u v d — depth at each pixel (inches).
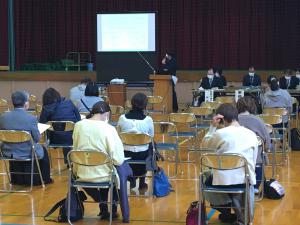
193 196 262.5
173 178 301.4
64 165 340.5
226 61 719.1
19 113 269.7
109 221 222.2
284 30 700.0
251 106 244.4
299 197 258.7
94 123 217.0
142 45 620.1
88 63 717.9
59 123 300.0
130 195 265.0
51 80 701.3
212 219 223.8
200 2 717.9
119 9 735.7
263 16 704.4
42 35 753.0
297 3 692.1
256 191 253.1
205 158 197.3
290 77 559.5
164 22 727.7
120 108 386.6
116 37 624.1
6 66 749.9
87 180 213.6
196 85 682.8
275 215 229.5
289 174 309.9
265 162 251.6
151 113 450.0
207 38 721.6
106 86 594.9
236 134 200.4
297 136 384.8
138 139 252.7
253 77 578.9
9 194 269.3
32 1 747.4
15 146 269.3
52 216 230.8
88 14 743.7
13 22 751.1
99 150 213.6
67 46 751.1
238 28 712.4
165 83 551.8
